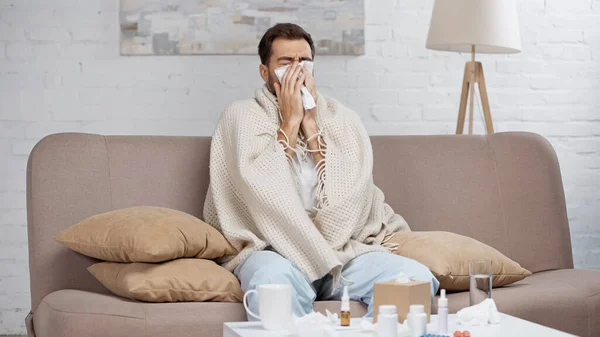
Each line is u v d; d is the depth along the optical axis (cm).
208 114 365
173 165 254
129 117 363
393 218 252
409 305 161
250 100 251
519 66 381
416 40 375
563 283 227
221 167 239
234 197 236
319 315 155
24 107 359
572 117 383
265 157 230
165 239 200
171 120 365
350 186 234
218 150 242
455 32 308
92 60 362
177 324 186
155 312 186
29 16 359
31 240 232
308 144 244
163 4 361
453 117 377
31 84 360
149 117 364
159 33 361
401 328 150
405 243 231
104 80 362
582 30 383
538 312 212
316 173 238
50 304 194
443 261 215
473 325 164
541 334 154
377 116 373
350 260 222
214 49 362
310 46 251
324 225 226
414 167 270
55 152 240
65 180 238
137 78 363
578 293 220
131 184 247
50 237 229
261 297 160
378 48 373
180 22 362
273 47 248
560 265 266
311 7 366
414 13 375
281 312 158
